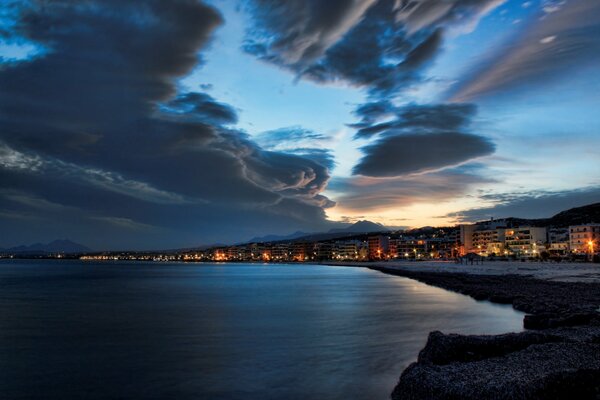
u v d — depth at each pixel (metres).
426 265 192.75
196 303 59.06
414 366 17.98
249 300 63.28
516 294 54.03
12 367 24.02
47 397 19.12
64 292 79.69
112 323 40.22
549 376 14.84
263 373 22.41
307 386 20.20
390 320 41.06
